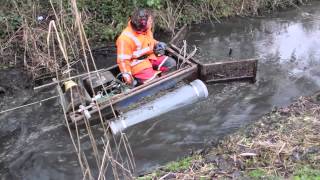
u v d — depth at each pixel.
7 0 7.79
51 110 5.99
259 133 5.07
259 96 6.20
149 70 5.97
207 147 5.08
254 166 4.35
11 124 5.72
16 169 4.93
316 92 6.27
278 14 9.59
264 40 8.32
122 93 5.40
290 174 4.14
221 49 7.96
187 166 4.58
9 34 7.46
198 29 8.87
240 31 8.77
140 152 5.06
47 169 4.90
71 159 5.02
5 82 6.71
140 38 5.87
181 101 5.80
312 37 8.39
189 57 6.28
